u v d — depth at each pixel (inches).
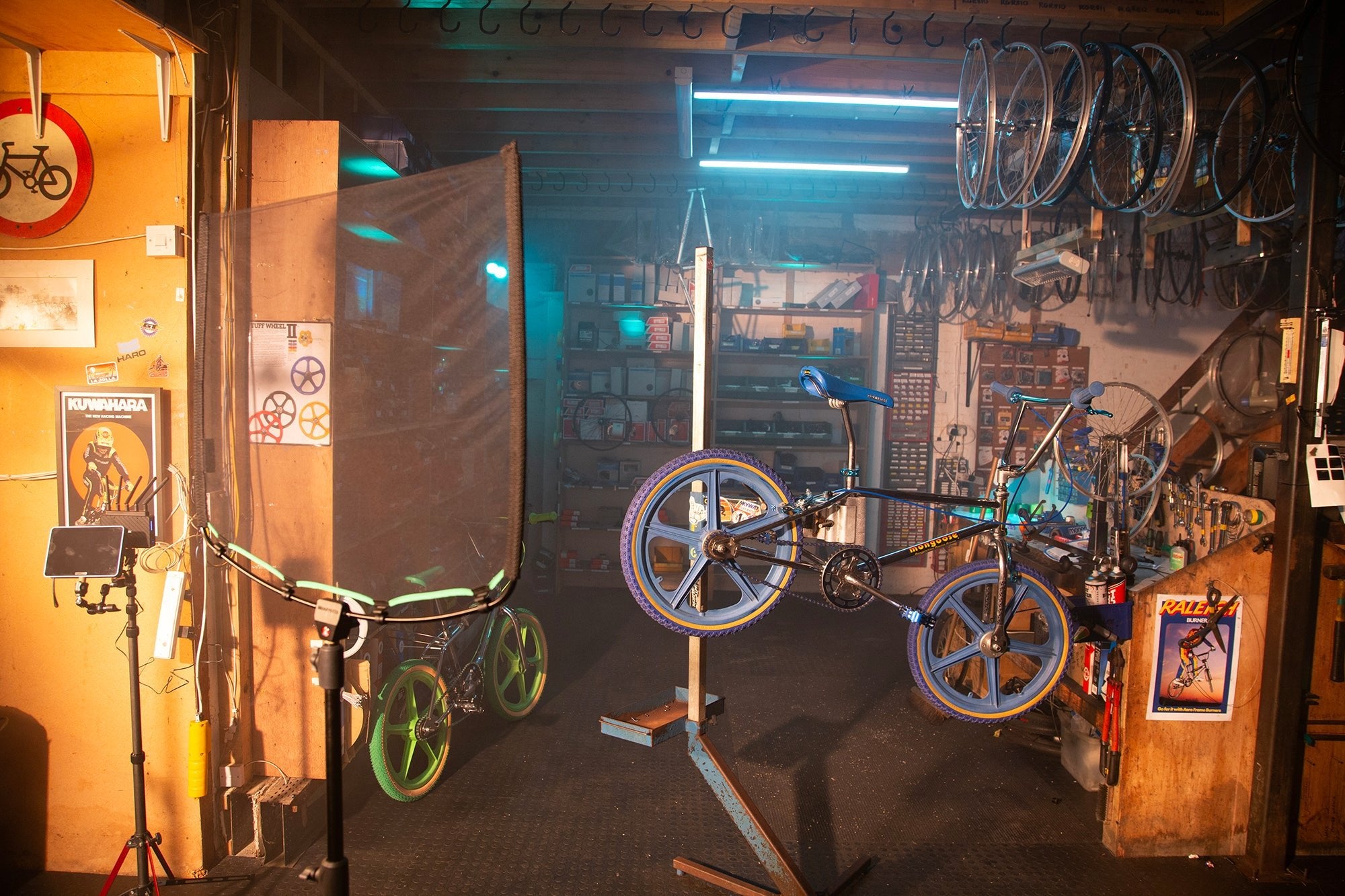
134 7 80.2
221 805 100.5
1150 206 135.9
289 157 99.8
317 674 58.7
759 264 234.7
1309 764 105.7
